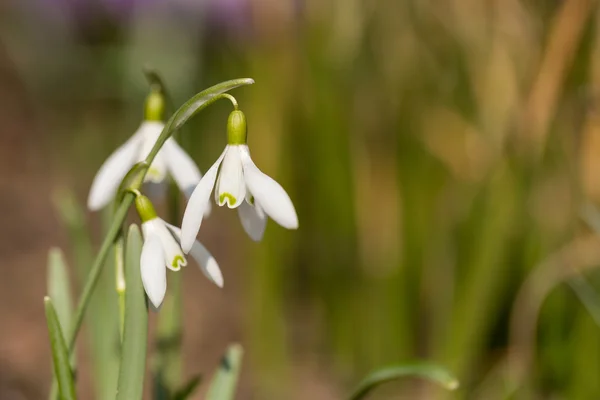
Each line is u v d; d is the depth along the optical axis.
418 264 0.84
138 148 0.53
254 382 0.87
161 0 1.22
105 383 0.57
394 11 0.85
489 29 0.81
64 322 0.55
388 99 0.85
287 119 0.87
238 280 1.02
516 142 0.74
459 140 0.83
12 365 0.81
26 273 1.00
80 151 1.36
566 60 0.72
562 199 0.76
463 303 0.75
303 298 0.93
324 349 0.92
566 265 0.73
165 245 0.49
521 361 0.76
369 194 0.85
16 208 1.16
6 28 1.43
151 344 0.73
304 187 0.89
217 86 0.48
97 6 1.37
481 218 0.78
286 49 0.87
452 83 0.84
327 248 0.89
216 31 1.23
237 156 0.49
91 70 1.40
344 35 0.85
